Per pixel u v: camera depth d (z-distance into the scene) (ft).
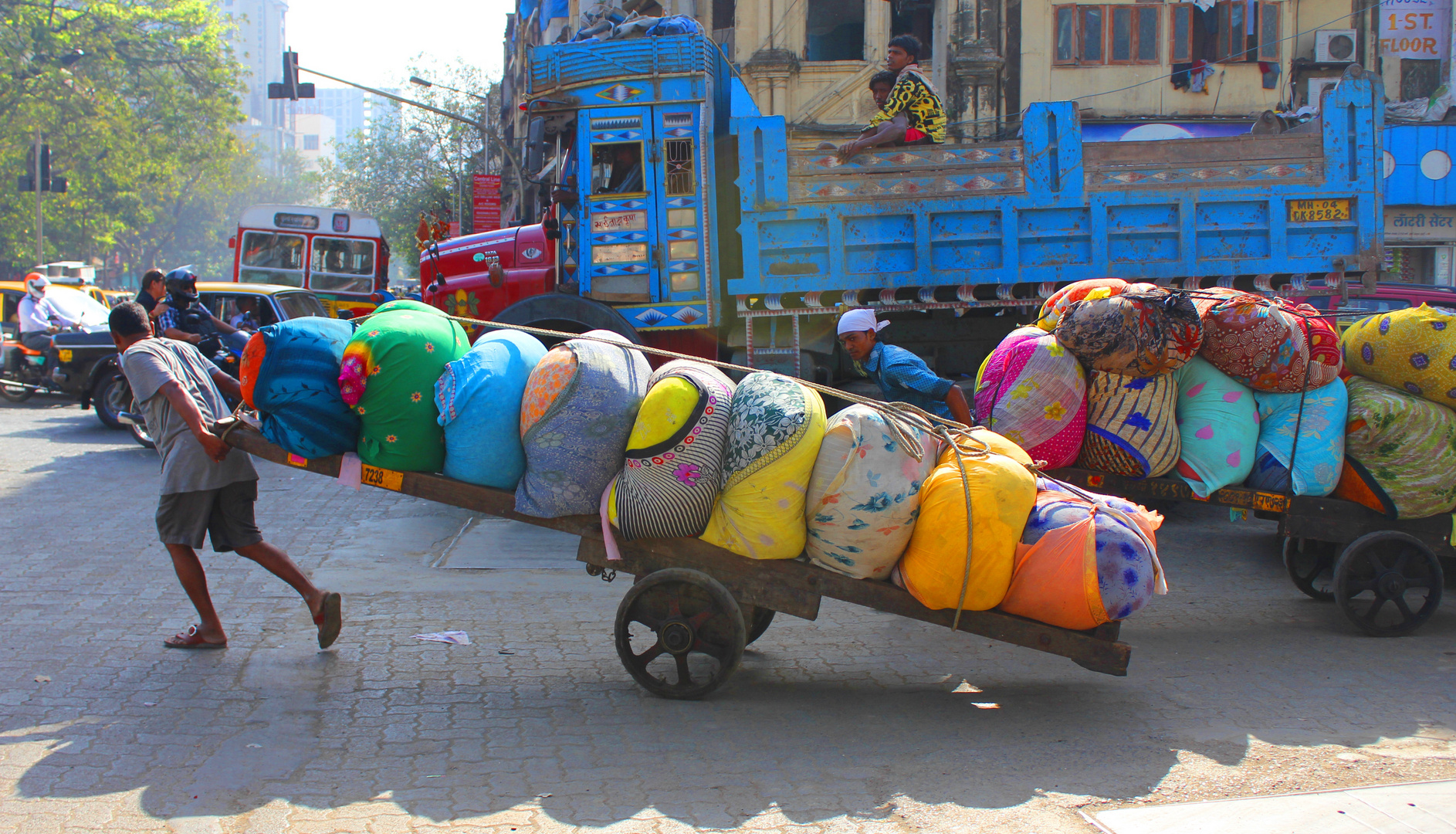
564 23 77.77
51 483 28.60
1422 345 16.12
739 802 10.41
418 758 11.39
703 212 26.16
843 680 14.55
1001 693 14.07
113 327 14.58
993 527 12.28
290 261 58.08
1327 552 19.11
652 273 26.43
